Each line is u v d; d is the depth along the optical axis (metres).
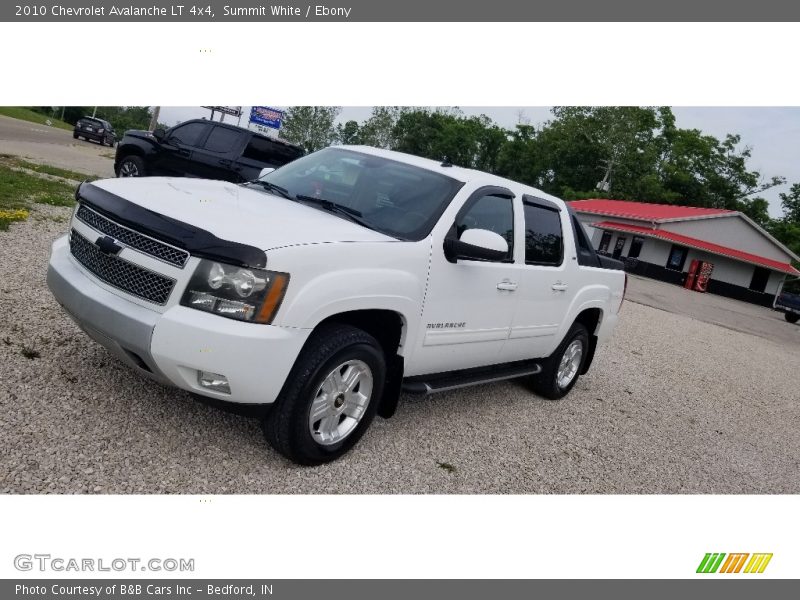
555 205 5.27
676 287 32.72
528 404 5.64
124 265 3.16
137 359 3.12
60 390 3.56
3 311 4.49
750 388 9.23
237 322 2.95
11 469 2.85
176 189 3.69
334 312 3.22
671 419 6.49
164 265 3.02
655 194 57.44
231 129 12.72
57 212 8.59
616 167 60.50
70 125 81.31
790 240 52.72
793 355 14.92
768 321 24.70
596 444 5.13
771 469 5.71
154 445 3.30
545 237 5.02
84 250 3.39
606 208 40.47
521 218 4.71
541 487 4.09
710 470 5.26
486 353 4.60
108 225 3.27
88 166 17.83
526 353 5.16
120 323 3.02
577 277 5.44
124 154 13.41
